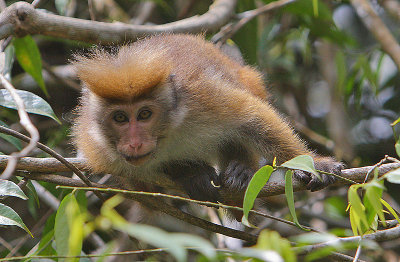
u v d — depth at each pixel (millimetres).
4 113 13250
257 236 8555
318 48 16062
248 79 11570
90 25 10922
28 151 6785
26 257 7254
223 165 11086
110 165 9898
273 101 13945
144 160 9180
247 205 7172
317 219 13680
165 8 14852
